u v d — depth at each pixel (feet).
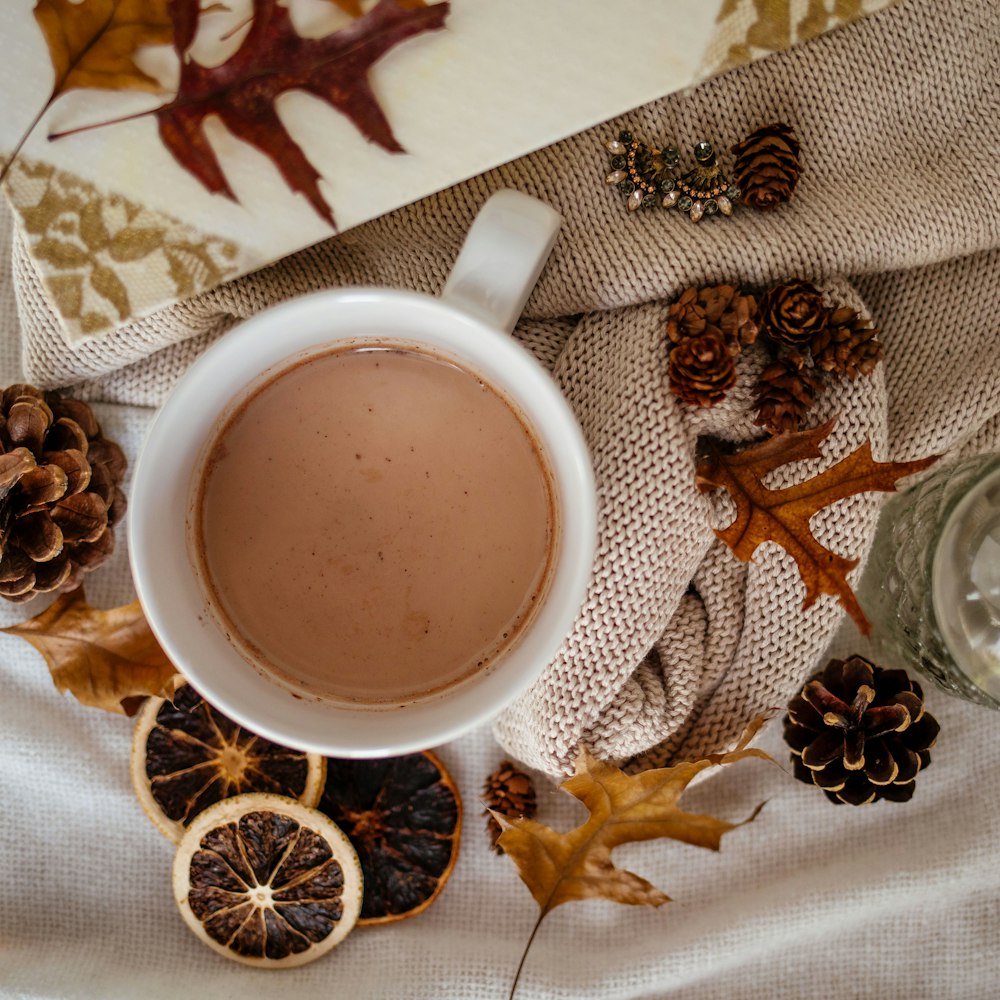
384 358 1.23
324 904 1.39
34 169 1.22
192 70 1.21
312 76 1.22
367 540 1.24
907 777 1.33
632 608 1.28
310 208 1.24
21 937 1.41
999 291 1.33
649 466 1.26
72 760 1.41
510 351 1.16
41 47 1.20
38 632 1.35
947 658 1.31
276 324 1.17
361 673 1.23
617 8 1.22
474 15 1.22
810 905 1.40
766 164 1.25
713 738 1.35
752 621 1.32
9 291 1.38
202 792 1.41
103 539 1.34
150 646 1.36
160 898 1.42
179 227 1.24
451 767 1.44
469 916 1.44
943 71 1.29
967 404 1.33
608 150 1.28
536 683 1.30
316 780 1.40
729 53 1.24
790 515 1.23
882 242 1.28
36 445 1.28
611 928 1.43
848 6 1.26
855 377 1.28
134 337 1.29
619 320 1.29
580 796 1.28
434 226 1.29
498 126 1.23
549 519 1.23
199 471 1.21
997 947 1.44
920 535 1.34
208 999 1.38
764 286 1.30
